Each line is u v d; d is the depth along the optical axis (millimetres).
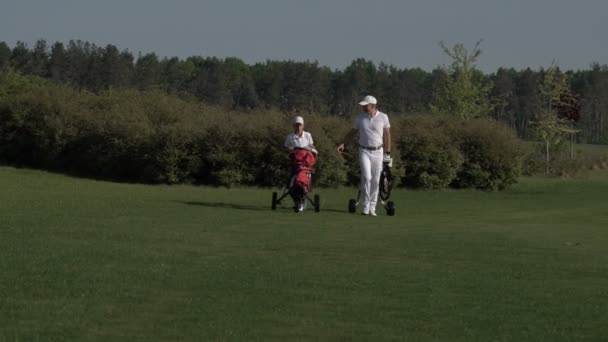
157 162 35344
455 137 37188
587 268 14414
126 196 27328
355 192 34000
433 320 10172
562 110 56312
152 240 16156
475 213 25578
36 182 32812
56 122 39312
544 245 17547
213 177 35594
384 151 23875
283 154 34812
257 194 30984
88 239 15867
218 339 8969
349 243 16891
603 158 53625
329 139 35219
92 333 9047
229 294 11234
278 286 11883
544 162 48531
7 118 41188
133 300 10641
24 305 10133
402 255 15367
